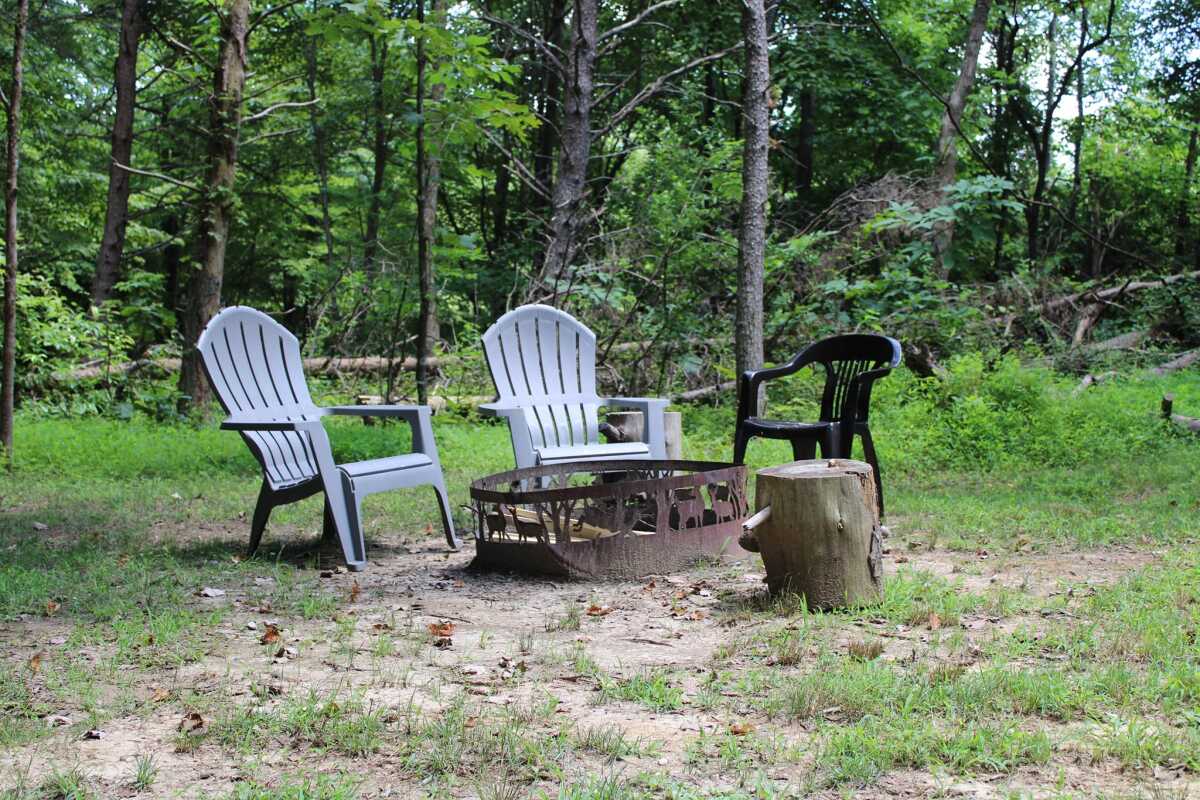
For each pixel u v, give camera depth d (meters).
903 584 4.24
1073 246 19.80
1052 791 2.29
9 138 8.45
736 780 2.39
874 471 5.84
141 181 17.84
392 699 2.99
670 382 11.84
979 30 14.88
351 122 16.59
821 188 20.61
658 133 13.63
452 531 5.61
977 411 8.80
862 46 17.61
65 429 9.65
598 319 11.77
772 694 2.99
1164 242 21.81
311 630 3.82
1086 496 6.79
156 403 11.09
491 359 6.07
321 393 12.02
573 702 2.97
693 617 3.96
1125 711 2.75
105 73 16.98
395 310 12.41
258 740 2.65
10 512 6.62
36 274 15.59
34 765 2.50
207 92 13.77
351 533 5.05
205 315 11.16
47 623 3.90
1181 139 21.69
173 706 2.93
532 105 18.67
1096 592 4.10
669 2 13.71
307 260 19.80
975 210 13.58
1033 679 2.94
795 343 11.73
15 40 8.45
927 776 2.39
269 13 11.89
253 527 5.30
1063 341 12.91
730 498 5.23
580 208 12.41
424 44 8.80
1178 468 7.57
